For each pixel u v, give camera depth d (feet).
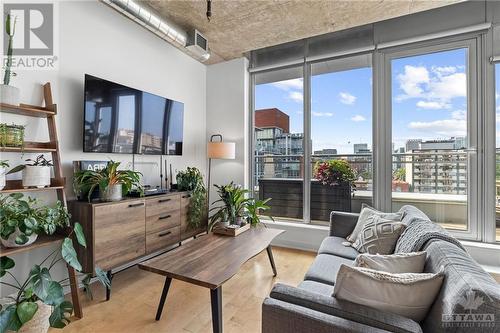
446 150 9.85
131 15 8.21
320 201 12.14
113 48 9.02
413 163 10.36
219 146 12.19
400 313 3.40
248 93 13.57
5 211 5.40
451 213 9.78
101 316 6.42
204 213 11.21
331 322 3.18
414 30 10.14
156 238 8.81
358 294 3.46
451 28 9.49
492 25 9.00
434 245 4.35
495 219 9.07
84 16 8.16
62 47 7.60
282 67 12.62
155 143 10.16
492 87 9.05
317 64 12.15
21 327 5.07
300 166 12.59
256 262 9.94
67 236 6.42
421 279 3.41
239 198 9.38
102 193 7.40
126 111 8.92
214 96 13.96
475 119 9.32
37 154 7.07
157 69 10.87
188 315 6.49
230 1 8.63
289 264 9.77
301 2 8.70
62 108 7.60
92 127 7.82
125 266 9.34
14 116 6.62
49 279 5.42
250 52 13.46
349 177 11.57
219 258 6.22
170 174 11.53
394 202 10.67
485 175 9.16
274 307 3.49
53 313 5.33
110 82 8.36
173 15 9.41
